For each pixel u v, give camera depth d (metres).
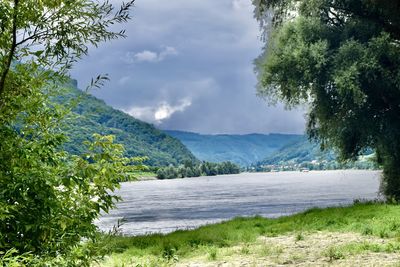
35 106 5.00
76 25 5.06
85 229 5.21
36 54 5.05
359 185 131.25
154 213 65.62
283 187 135.75
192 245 16.80
